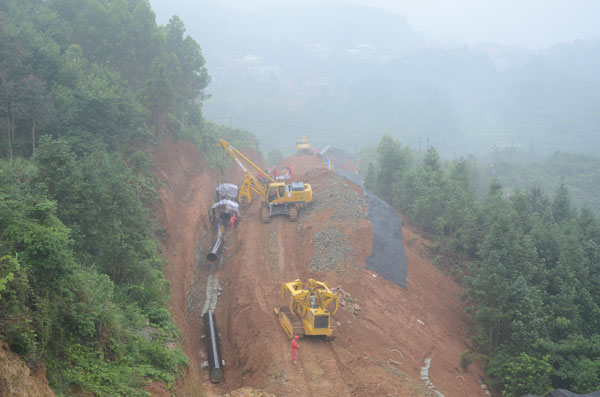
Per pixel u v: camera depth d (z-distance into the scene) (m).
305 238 40.03
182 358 20.23
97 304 17.12
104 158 31.78
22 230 14.54
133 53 54.84
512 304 31.31
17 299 12.91
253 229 43.06
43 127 32.72
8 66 32.62
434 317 34.22
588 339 32.19
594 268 39.03
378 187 60.28
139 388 15.98
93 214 22.06
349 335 27.16
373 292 32.81
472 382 29.03
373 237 39.41
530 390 27.33
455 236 45.28
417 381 24.81
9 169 23.80
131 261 23.78
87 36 52.31
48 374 13.18
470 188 54.31
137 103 45.44
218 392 23.55
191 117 64.38
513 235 35.84
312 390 21.72
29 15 48.06
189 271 34.06
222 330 29.67
